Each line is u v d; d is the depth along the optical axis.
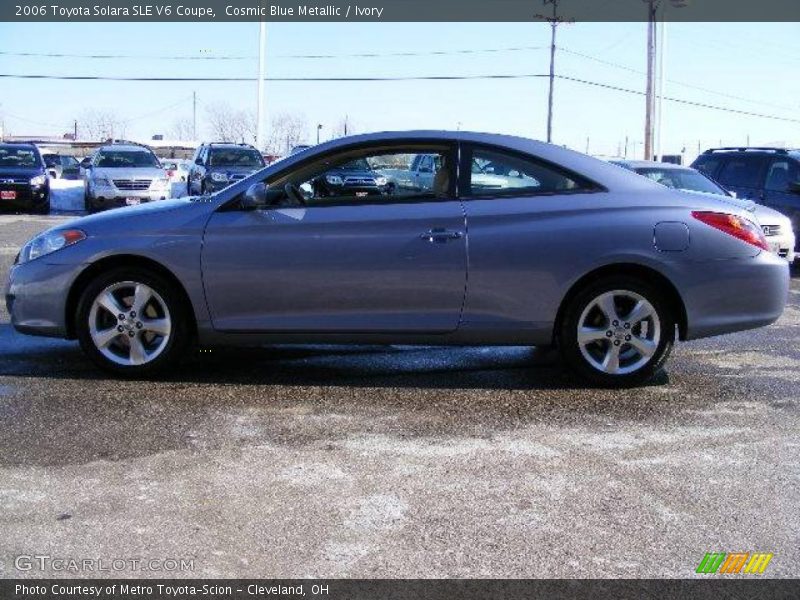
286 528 3.57
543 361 6.50
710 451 4.56
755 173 13.62
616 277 5.58
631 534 3.56
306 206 5.64
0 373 5.90
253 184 5.63
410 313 5.57
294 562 3.29
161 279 5.66
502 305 5.55
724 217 5.64
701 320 5.63
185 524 3.59
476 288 5.53
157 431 4.73
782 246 11.73
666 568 3.29
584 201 5.59
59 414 5.01
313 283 5.55
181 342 5.75
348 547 3.41
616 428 4.92
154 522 3.60
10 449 4.42
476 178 5.64
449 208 5.56
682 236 5.54
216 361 6.35
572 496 3.94
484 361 6.49
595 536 3.54
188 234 5.61
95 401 5.28
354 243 5.52
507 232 5.50
